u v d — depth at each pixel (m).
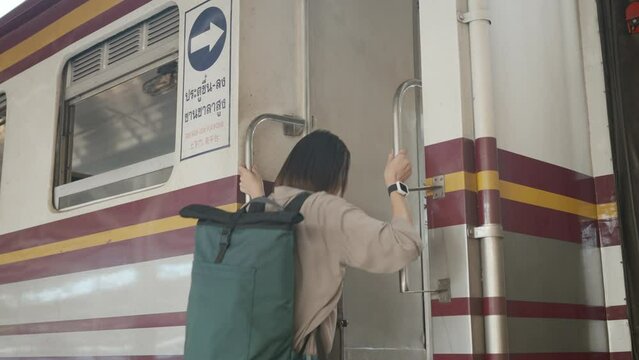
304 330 2.49
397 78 3.78
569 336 2.94
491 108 2.65
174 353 3.23
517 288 2.71
